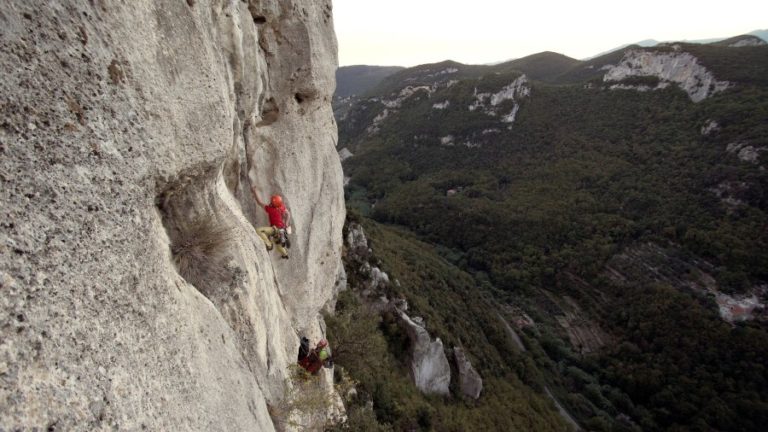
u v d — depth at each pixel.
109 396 2.04
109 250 2.39
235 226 5.18
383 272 32.81
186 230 4.19
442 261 79.50
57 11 2.29
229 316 4.56
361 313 21.95
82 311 2.06
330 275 10.49
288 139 8.20
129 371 2.26
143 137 2.96
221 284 4.50
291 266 8.50
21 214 1.89
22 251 1.83
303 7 7.77
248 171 7.29
